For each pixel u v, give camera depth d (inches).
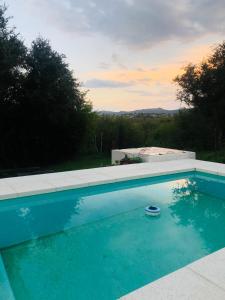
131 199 207.8
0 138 448.1
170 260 120.0
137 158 324.2
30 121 462.3
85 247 132.9
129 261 119.6
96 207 190.7
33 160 495.2
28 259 121.0
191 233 150.2
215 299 72.8
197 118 482.0
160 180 256.5
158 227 158.6
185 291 76.1
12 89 424.8
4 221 166.7
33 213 179.2
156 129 571.8
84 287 100.0
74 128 512.7
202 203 202.8
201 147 511.8
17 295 95.3
